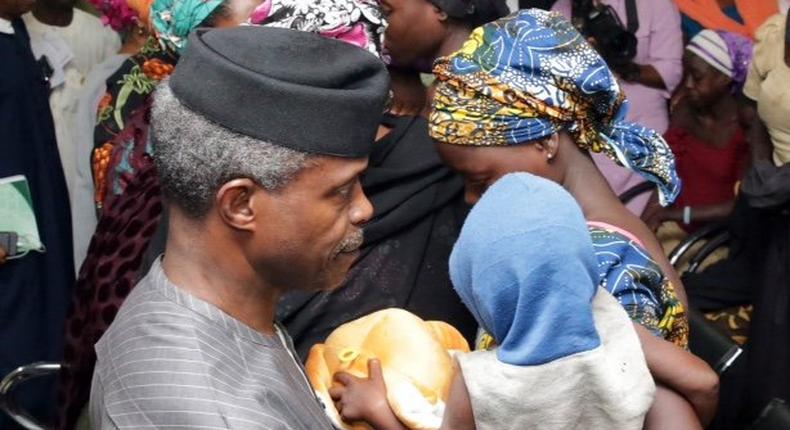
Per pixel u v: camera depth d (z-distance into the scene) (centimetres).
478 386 124
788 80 298
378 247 172
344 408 140
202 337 108
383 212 171
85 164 279
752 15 393
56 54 314
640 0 373
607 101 155
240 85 105
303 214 109
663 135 362
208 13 183
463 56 155
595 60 153
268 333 117
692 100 348
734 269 308
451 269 131
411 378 142
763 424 184
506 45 153
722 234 312
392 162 174
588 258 124
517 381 122
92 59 326
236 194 107
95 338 173
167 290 111
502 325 125
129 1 230
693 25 389
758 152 307
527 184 126
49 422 277
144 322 110
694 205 346
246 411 104
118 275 172
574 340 121
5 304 274
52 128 293
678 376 130
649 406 124
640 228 155
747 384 296
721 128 348
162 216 165
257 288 113
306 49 110
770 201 287
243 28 112
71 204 302
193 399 103
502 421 123
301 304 166
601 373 121
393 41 184
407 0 182
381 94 112
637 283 140
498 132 152
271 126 106
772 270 292
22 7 282
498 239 123
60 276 288
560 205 124
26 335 278
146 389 105
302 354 165
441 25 185
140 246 172
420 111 188
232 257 110
